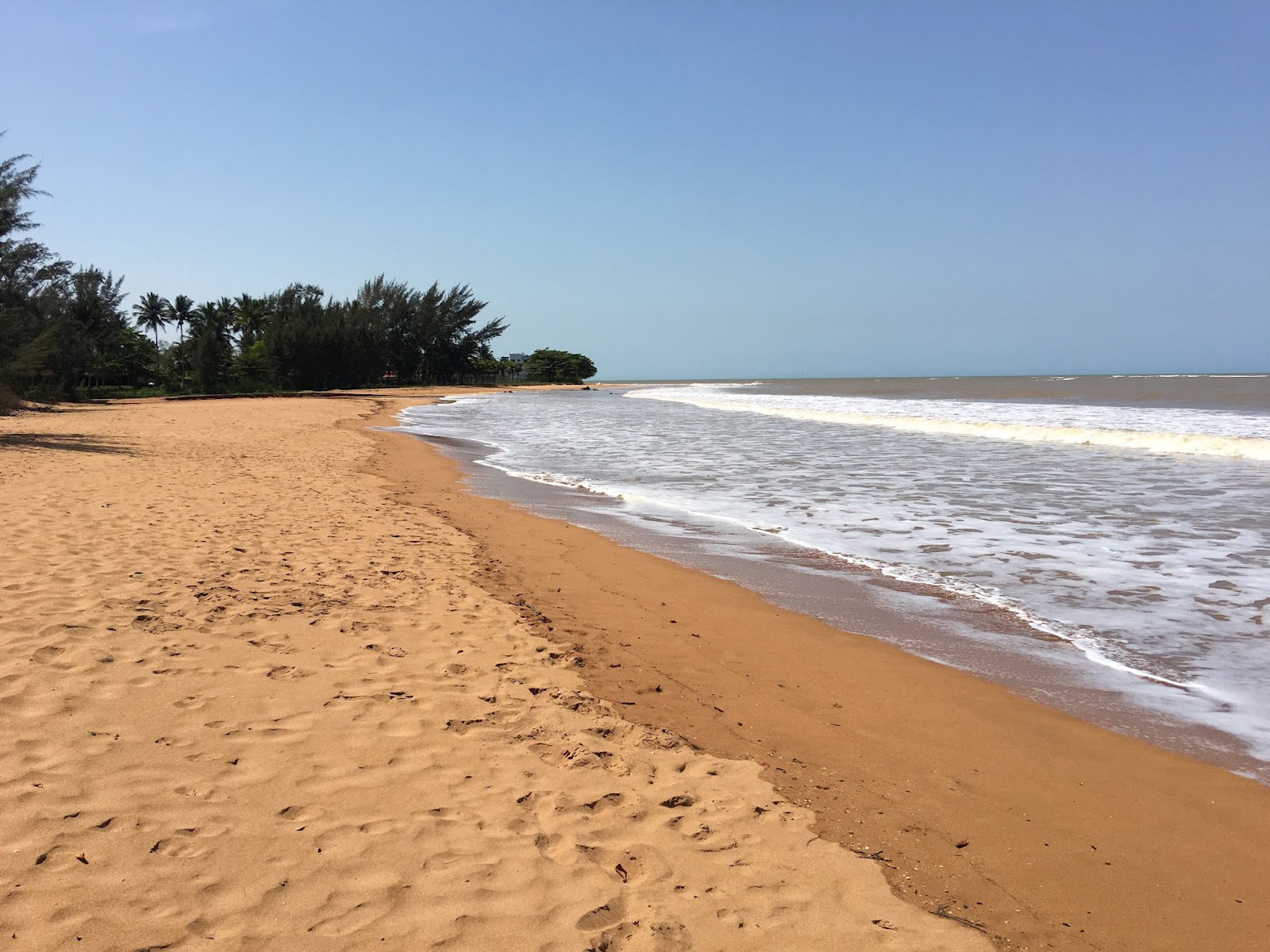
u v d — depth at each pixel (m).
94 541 7.38
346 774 3.55
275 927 2.56
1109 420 25.48
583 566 8.02
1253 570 7.88
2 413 25.59
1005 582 7.58
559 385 107.94
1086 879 3.13
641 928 2.66
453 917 2.65
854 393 61.28
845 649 5.80
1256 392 50.44
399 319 85.69
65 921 2.51
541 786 3.56
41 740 3.64
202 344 60.41
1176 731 4.53
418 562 7.58
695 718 4.50
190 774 3.46
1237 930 2.84
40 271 21.91
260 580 6.47
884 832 3.40
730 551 8.88
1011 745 4.33
